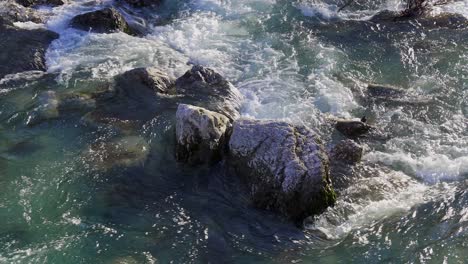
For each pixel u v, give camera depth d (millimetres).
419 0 19266
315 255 10672
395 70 16688
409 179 12539
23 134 13859
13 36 17406
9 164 12797
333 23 19125
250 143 12070
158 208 11734
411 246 10719
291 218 11406
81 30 18234
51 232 11016
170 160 12992
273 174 11523
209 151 12672
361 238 10984
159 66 16688
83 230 11086
